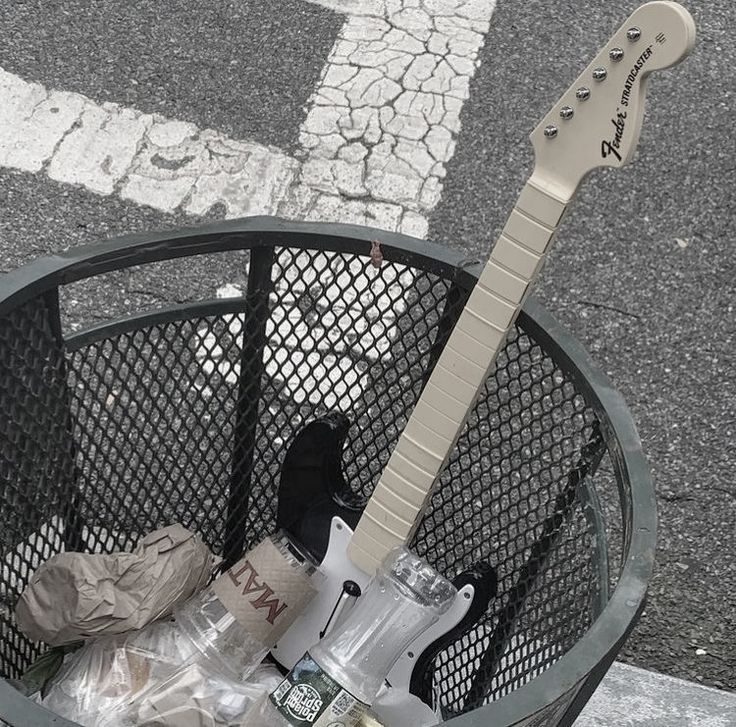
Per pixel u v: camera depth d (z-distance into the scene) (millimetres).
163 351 1997
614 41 978
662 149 2660
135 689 1179
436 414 1164
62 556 1213
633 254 2457
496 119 2676
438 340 1304
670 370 2270
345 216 2441
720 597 1896
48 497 1278
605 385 1117
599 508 1162
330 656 1128
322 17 2842
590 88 1009
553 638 1163
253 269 1268
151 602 1207
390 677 1271
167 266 2283
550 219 1059
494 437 2010
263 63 2707
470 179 2551
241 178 2471
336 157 2545
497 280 1099
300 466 1312
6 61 2604
